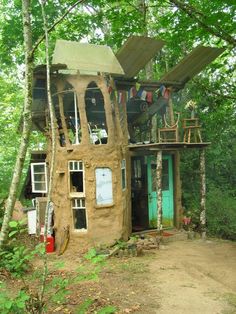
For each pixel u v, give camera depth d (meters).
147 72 15.89
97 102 13.65
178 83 13.58
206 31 7.40
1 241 6.21
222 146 16.91
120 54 11.36
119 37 11.52
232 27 6.82
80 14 15.02
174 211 13.70
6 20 14.59
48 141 13.00
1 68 19.27
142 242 11.34
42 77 11.29
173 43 10.30
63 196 11.51
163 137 14.67
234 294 7.49
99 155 11.40
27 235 13.00
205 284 8.13
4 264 6.50
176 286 7.95
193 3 8.51
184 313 6.53
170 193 13.76
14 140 21.19
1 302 4.02
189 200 15.22
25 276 8.20
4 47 14.62
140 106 14.40
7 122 20.09
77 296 7.25
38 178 14.45
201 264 9.72
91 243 11.12
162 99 13.84
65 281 4.76
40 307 4.95
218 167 17.25
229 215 13.88
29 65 6.39
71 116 13.65
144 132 15.34
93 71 11.09
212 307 6.81
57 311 6.42
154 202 13.51
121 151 11.88
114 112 12.01
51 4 13.07
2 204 13.49
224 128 16.11
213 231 13.52
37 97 12.70
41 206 12.80
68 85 12.33
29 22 6.44
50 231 11.78
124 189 12.12
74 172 11.67
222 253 10.88
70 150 11.44
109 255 10.32
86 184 11.27
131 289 7.74
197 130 13.03
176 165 13.69
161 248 11.43
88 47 11.44
